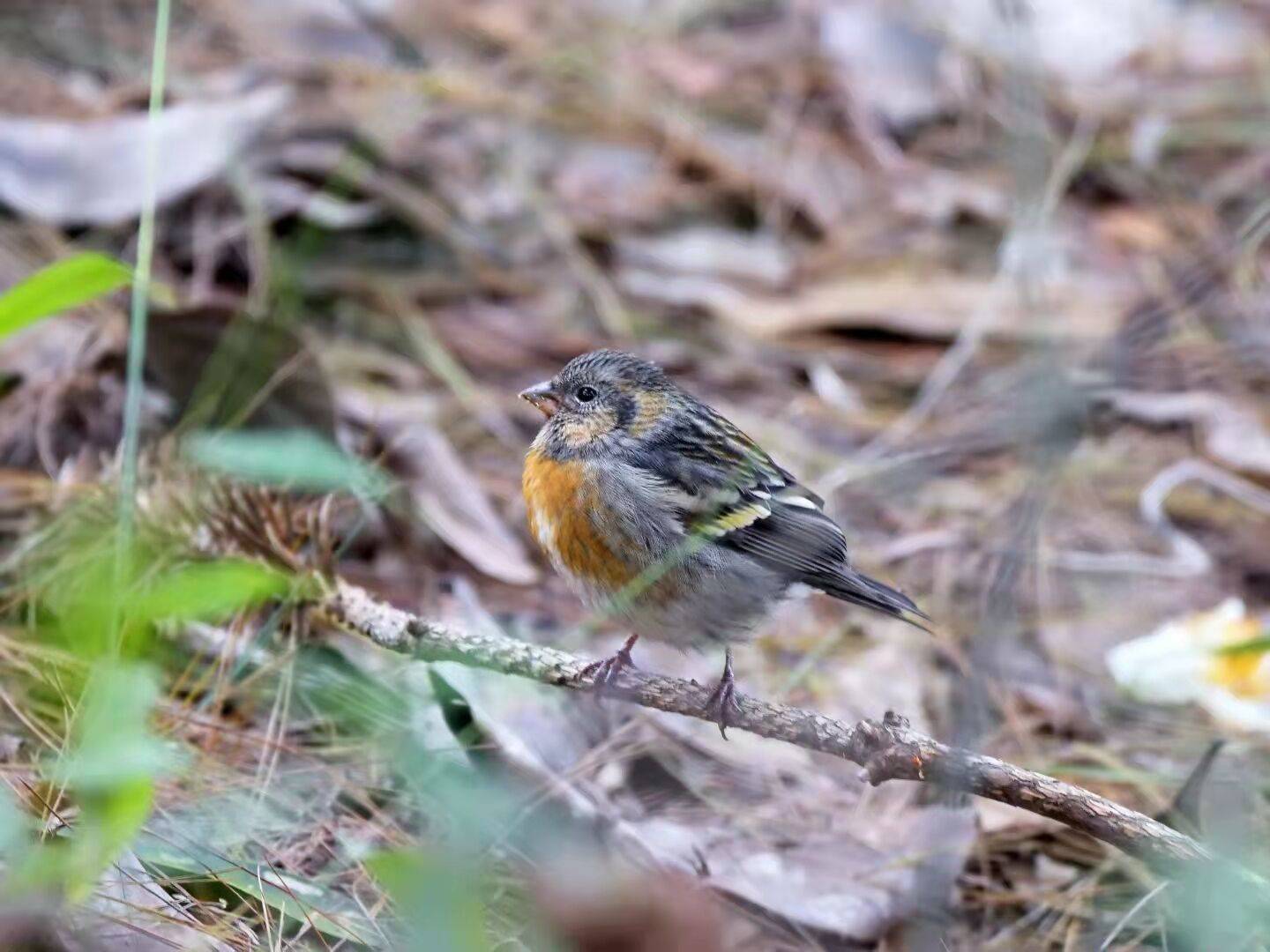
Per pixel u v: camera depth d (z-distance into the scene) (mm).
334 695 9078
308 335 12711
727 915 8289
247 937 7059
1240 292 14539
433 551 11008
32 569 9484
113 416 10914
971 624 11086
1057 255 14922
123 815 6047
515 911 7648
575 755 9305
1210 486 12883
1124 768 9781
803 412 13320
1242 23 19484
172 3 15844
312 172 14117
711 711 8094
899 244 15398
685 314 14352
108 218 12758
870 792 9461
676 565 9219
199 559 9062
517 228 14680
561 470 9406
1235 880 7234
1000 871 8859
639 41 17578
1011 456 12695
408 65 16172
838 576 9508
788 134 16484
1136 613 11430
